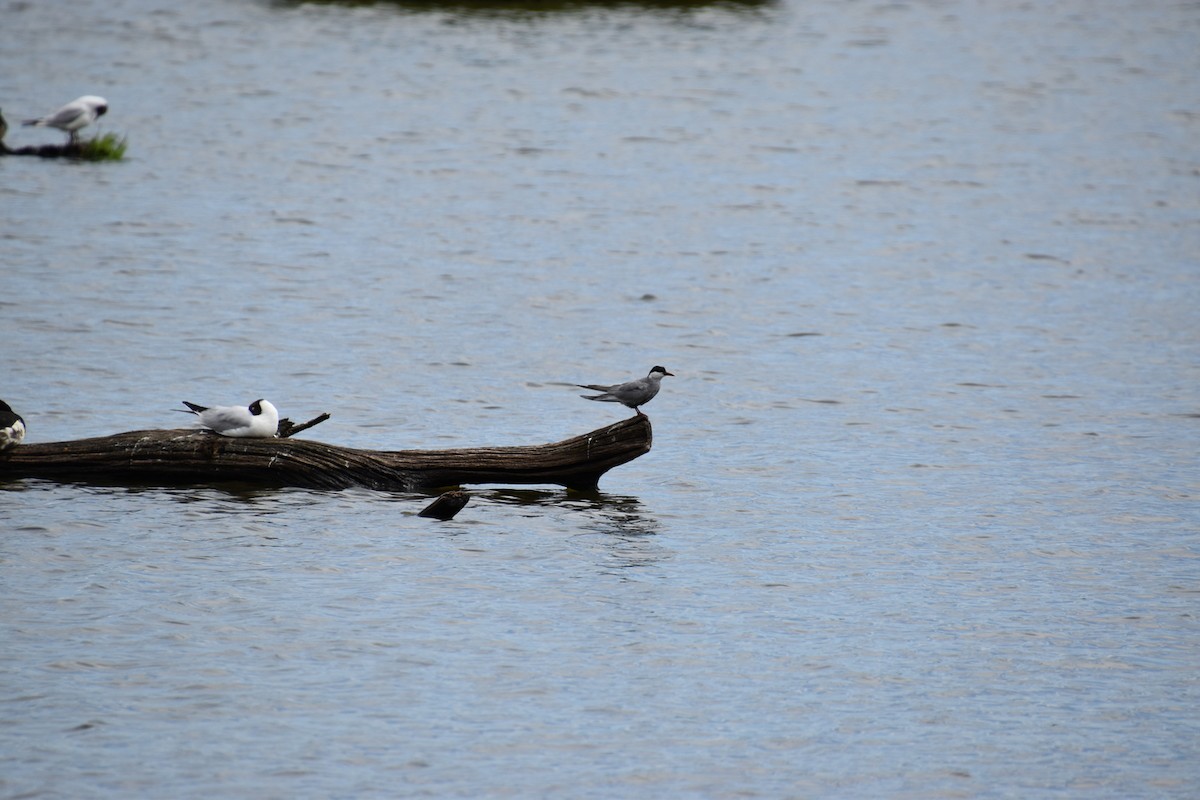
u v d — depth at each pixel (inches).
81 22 5664.4
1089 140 4714.6
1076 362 2635.3
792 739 1232.8
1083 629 1460.4
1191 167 4402.1
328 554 1574.8
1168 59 5738.2
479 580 1531.7
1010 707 1295.5
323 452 1750.7
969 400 2385.6
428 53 5447.8
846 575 1594.5
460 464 1765.5
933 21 6314.0
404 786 1140.5
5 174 3821.4
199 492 1739.7
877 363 2625.5
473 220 3715.6
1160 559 1657.2
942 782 1171.3
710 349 2709.2
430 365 2529.5
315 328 2741.1
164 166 4030.5
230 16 5831.7
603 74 5300.2
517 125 4702.3
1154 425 2239.2
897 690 1322.6
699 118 4884.4
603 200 3971.5
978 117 4990.2
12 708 1232.2
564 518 1738.4
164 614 1416.1
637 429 1740.9
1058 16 6437.0
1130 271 3353.8
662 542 1674.5
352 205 3789.4
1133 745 1232.2
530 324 2854.3
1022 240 3651.6
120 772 1144.2
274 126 4532.5
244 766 1159.0
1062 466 2022.6
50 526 1612.9
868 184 4220.0
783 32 6013.8
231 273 3112.7
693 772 1175.6
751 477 1953.7
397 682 1304.1
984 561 1647.4
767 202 4010.8
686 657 1375.5
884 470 1996.8
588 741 1218.0
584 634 1416.1
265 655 1344.7
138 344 2559.1
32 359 2426.2
